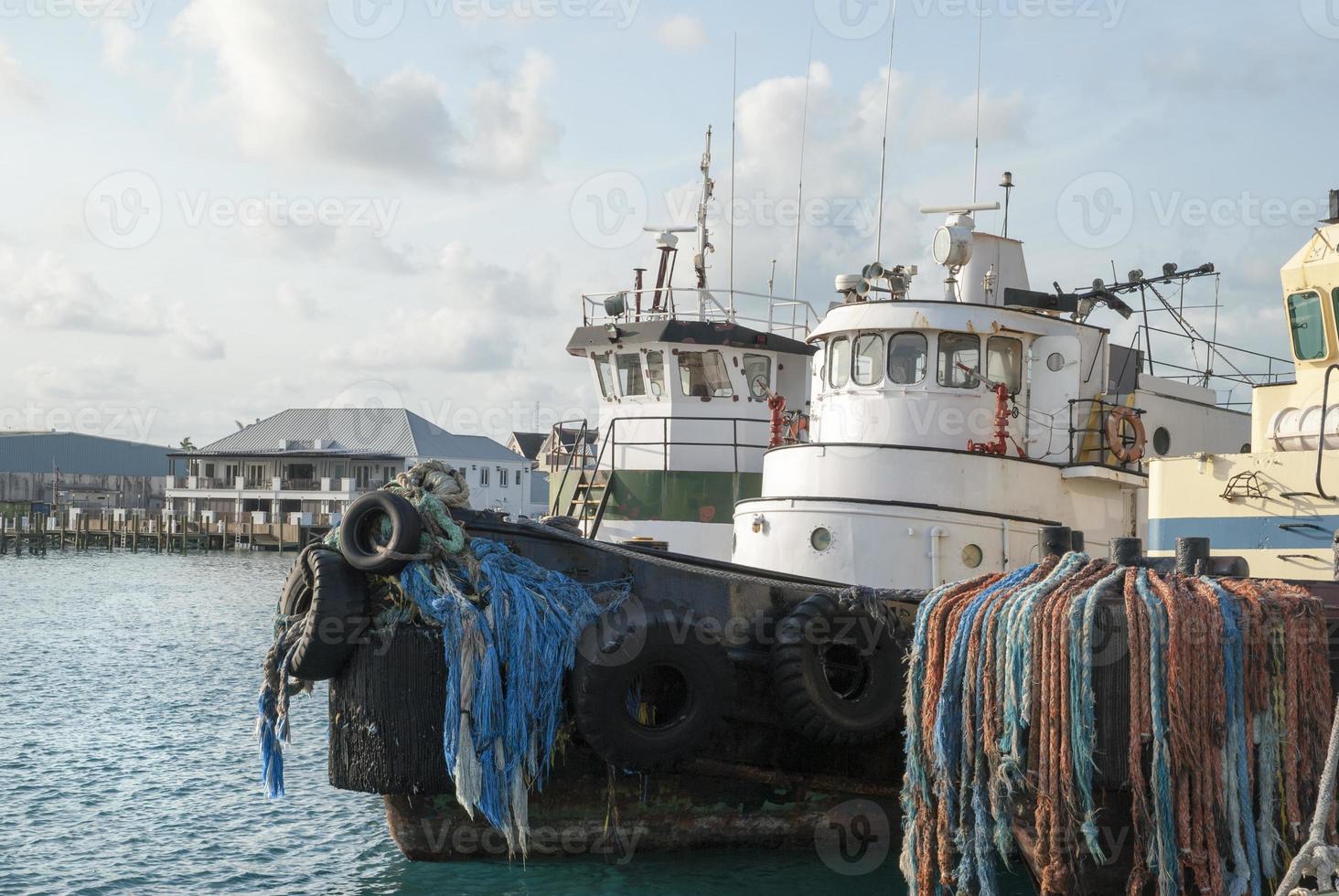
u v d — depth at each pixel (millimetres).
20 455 112438
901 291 16969
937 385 14641
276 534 84562
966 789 8977
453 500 11125
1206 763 8281
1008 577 9281
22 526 86438
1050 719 8477
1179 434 16125
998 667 8766
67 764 16750
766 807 11594
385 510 10617
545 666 10680
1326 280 11953
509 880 11117
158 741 18422
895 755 11602
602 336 22109
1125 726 8383
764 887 10891
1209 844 8234
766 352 22016
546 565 11156
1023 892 10805
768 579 11492
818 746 11477
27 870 12008
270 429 89500
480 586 10711
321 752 17828
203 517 86438
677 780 11328
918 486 13602
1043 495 14070
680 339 21281
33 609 42125
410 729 10578
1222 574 9359
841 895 10711
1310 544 11328
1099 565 9141
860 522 13422
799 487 14227
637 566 11211
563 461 26391
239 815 14148
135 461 120312
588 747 11016
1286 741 8344
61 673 25875
